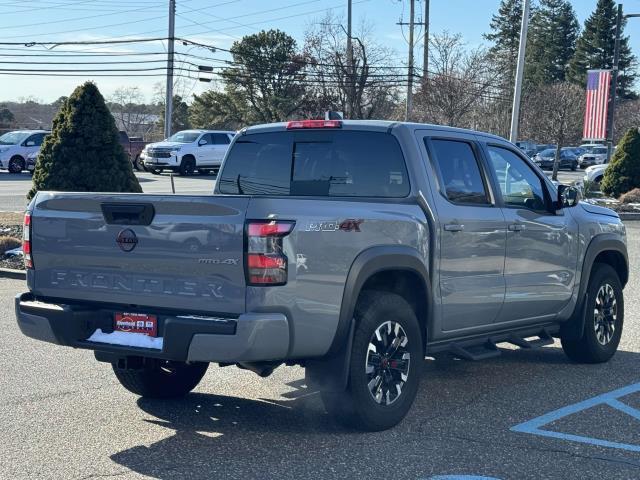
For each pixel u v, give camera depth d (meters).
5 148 36.00
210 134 38.66
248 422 6.27
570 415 6.55
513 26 95.12
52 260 6.05
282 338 5.39
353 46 56.25
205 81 53.38
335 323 5.67
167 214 5.55
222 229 5.35
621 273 8.85
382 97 56.06
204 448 5.68
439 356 8.59
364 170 6.71
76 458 5.45
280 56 65.69
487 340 7.27
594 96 32.09
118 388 7.17
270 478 5.13
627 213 24.36
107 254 5.78
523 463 5.46
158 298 5.60
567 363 8.40
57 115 16.11
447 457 5.55
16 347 8.55
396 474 5.22
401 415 6.16
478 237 6.87
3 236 15.55
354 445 5.76
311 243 5.50
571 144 66.88
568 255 7.88
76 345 5.86
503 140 7.54
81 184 15.82
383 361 6.05
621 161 29.08
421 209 6.45
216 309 5.41
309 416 6.43
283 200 5.45
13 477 5.10
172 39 44.09
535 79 89.81
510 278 7.25
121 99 89.56
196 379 6.87
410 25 47.91
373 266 5.87
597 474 5.30
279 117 64.62
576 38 96.12
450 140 6.95
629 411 6.68
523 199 7.55
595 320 8.26
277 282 5.32
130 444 5.74
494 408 6.72
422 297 6.48
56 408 6.57
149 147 37.97
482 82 55.91
